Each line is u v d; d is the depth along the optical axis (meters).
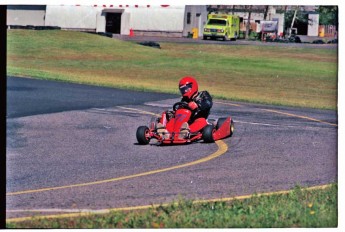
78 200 14.54
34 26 28.52
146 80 28.67
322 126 22.61
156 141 20.92
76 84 28.34
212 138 20.41
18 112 23.89
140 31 28.97
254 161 18.09
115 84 28.67
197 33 28.75
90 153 19.05
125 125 22.69
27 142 19.86
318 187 15.47
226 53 28.19
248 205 14.02
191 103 20.59
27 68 28.33
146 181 16.09
